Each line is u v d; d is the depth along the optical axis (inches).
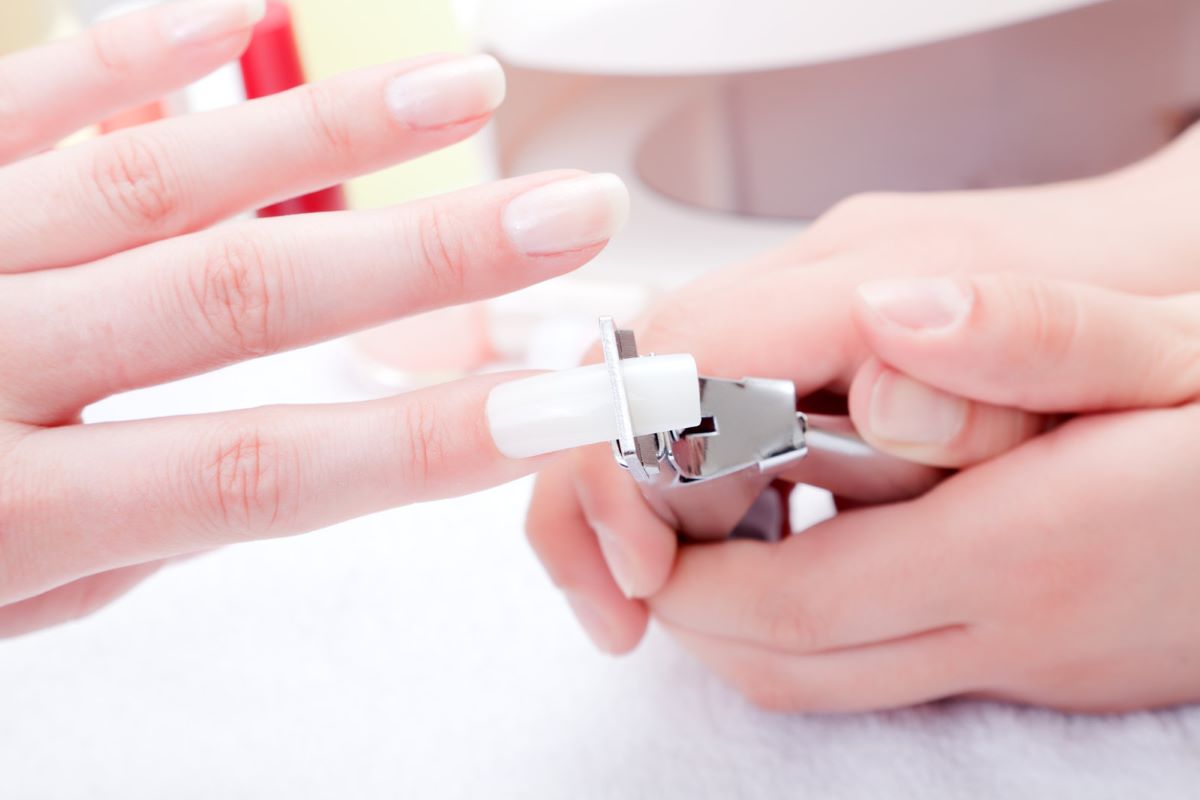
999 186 18.2
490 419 9.9
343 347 16.2
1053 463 10.3
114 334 10.3
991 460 10.6
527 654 11.6
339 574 12.5
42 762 11.1
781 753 10.7
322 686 11.5
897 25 15.3
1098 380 10.3
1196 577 10.1
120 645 12.0
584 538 11.2
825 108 17.6
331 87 10.9
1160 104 17.3
